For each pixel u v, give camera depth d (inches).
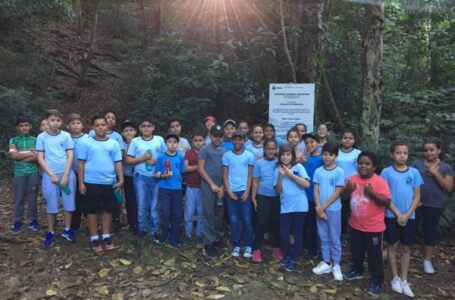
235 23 332.2
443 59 371.6
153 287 157.9
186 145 210.4
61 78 501.7
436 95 296.4
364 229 161.6
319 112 317.4
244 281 163.8
